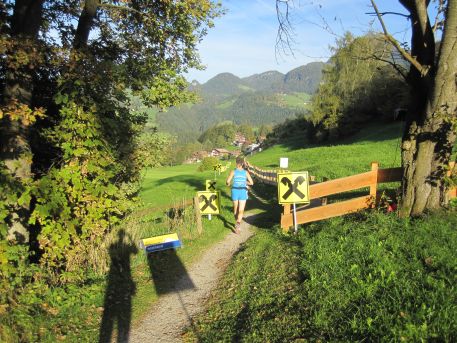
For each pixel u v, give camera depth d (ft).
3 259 19.30
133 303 21.72
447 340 12.61
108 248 26.78
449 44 21.95
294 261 23.43
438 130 23.27
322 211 30.40
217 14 34.42
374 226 23.93
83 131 23.89
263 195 67.26
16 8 26.14
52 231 22.54
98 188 24.30
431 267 17.60
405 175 24.64
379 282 16.98
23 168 25.31
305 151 146.92
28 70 25.40
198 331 18.54
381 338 13.41
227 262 28.17
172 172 224.12
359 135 196.95
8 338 15.84
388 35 22.26
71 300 20.20
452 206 24.21
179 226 36.01
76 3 34.14
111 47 34.55
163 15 33.91
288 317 17.07
